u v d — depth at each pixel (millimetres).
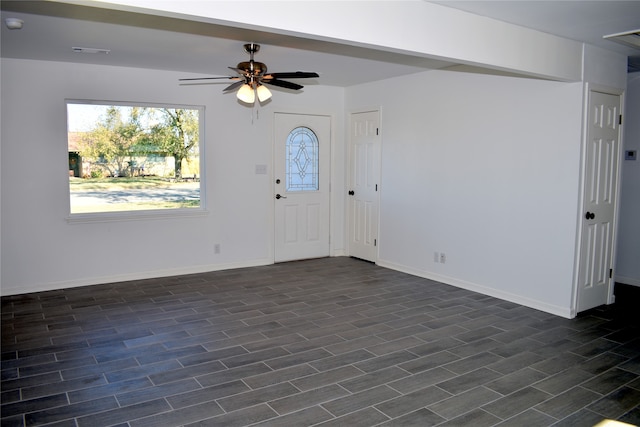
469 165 4844
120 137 5223
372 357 3258
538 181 4234
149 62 4793
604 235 4355
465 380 2922
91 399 2650
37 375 2939
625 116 4609
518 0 2830
